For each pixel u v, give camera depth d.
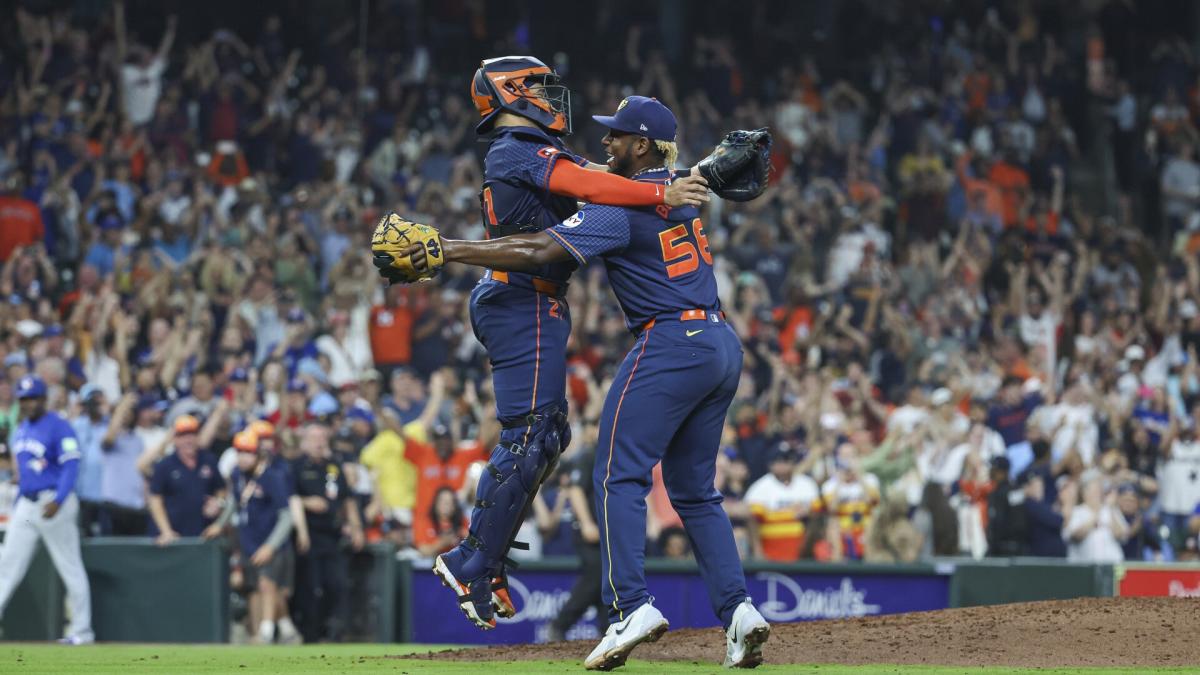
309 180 68.88
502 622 39.97
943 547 45.69
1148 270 73.06
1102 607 22.62
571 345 56.22
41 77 67.25
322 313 57.62
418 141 71.06
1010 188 78.62
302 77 76.69
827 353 60.22
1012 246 71.44
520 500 19.62
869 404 54.16
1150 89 91.75
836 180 76.06
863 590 40.81
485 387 47.97
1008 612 22.59
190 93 70.56
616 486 18.64
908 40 89.75
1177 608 22.38
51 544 37.75
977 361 59.72
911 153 79.81
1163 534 49.66
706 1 89.44
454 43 85.44
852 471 45.56
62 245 58.97
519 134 19.00
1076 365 59.19
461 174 68.19
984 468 48.62
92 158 62.19
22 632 39.44
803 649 20.45
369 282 58.00
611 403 18.78
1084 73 90.69
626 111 18.88
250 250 57.66
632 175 19.08
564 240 18.28
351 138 69.62
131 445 43.88
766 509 44.44
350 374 52.28
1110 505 46.12
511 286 19.48
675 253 18.70
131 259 56.50
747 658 18.50
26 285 53.66
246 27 79.50
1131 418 54.91
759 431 50.62
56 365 44.91
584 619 38.56
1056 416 52.91
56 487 37.59
